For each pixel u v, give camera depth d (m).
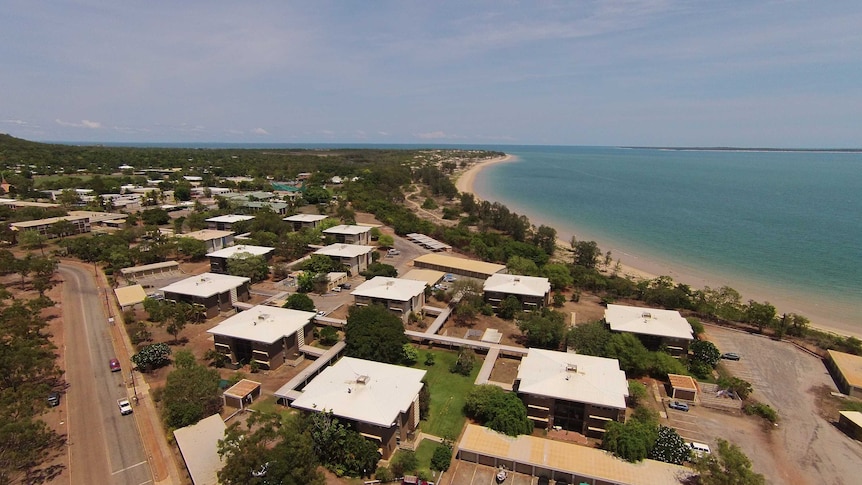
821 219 185.12
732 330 82.38
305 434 41.44
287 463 37.31
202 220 135.50
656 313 74.00
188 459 43.06
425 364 65.44
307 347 67.44
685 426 53.34
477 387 54.78
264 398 55.91
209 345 68.94
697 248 144.25
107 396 55.44
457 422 52.62
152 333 72.38
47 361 53.62
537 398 51.31
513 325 78.88
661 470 43.19
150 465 44.31
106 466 44.00
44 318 76.88
